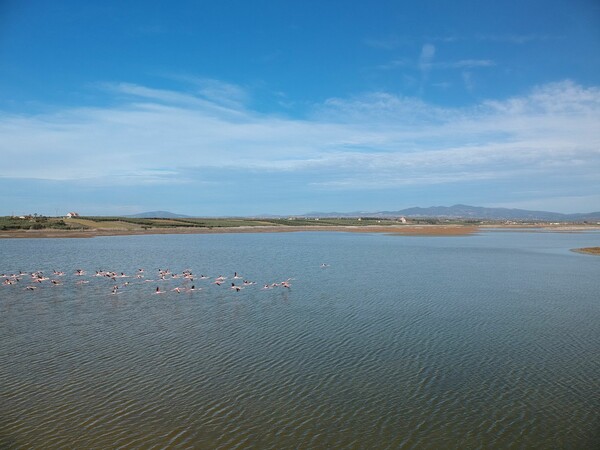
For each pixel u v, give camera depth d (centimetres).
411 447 1891
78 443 1897
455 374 2605
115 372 2619
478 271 6606
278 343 3141
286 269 6950
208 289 5231
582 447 1883
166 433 1980
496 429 2023
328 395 2342
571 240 14250
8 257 8488
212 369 2670
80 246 11269
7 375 2570
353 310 4091
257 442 1920
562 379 2528
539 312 3991
